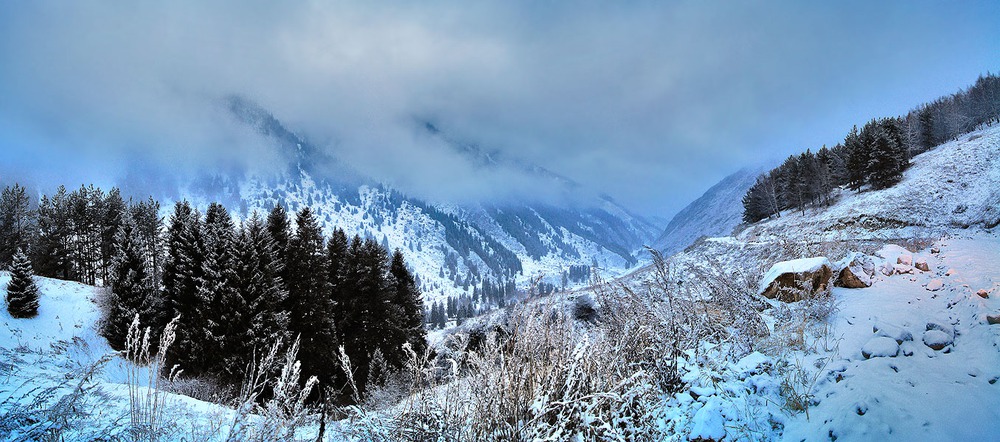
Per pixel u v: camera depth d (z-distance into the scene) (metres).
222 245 24.05
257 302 21.89
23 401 5.25
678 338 5.56
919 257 11.24
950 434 3.78
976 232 22.36
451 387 3.85
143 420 4.50
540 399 3.47
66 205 48.66
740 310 7.11
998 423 3.81
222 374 19.91
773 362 5.81
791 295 8.88
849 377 5.08
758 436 4.32
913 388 4.58
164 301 27.23
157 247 46.81
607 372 4.01
